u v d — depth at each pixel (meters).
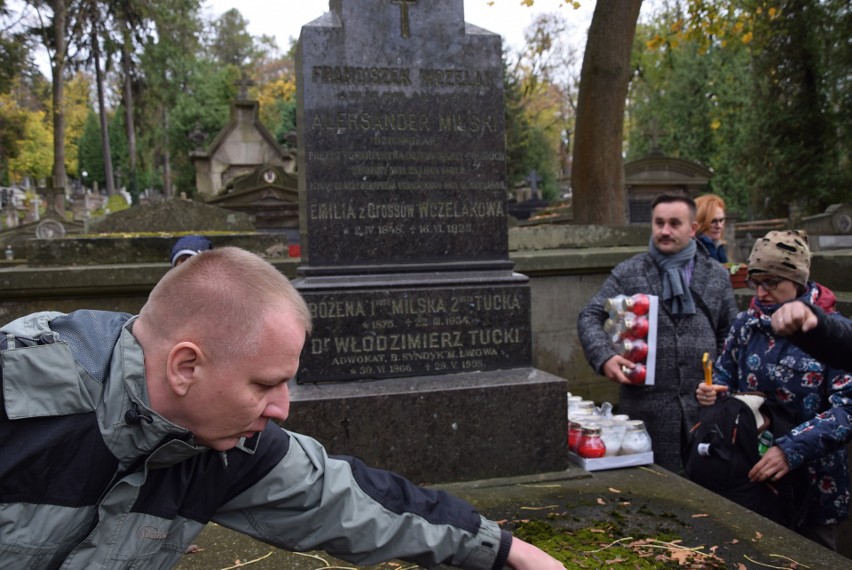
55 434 1.21
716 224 5.00
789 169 19.03
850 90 17.55
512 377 3.45
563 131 40.75
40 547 1.24
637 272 3.74
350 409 3.12
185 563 2.51
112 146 47.62
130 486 1.29
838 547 3.81
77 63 31.47
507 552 1.52
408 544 1.51
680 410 3.56
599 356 3.57
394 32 3.56
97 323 1.34
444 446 3.22
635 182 14.82
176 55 33.19
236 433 1.29
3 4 25.05
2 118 28.06
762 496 2.94
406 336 3.51
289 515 1.50
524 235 6.29
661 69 22.41
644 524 2.73
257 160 22.30
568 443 3.49
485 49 3.67
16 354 1.21
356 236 3.54
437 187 3.63
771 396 2.94
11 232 16.94
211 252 1.29
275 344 1.24
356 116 3.52
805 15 18.08
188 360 1.22
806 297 2.85
